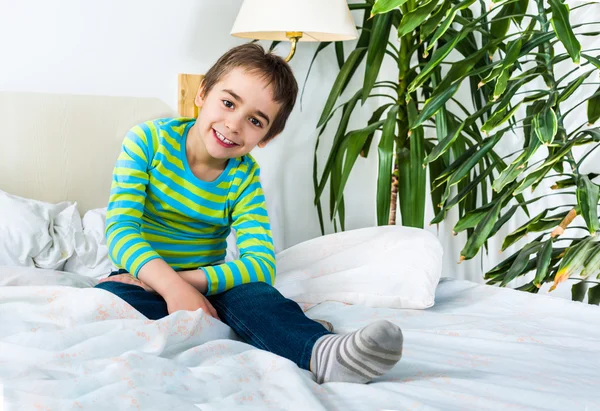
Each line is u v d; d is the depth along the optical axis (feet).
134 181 4.12
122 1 6.79
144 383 2.58
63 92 6.60
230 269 3.99
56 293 3.40
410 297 4.50
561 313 4.37
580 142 5.46
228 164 4.43
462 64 5.82
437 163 7.33
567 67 6.68
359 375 2.97
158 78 7.06
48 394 2.37
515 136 7.17
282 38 7.20
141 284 3.91
